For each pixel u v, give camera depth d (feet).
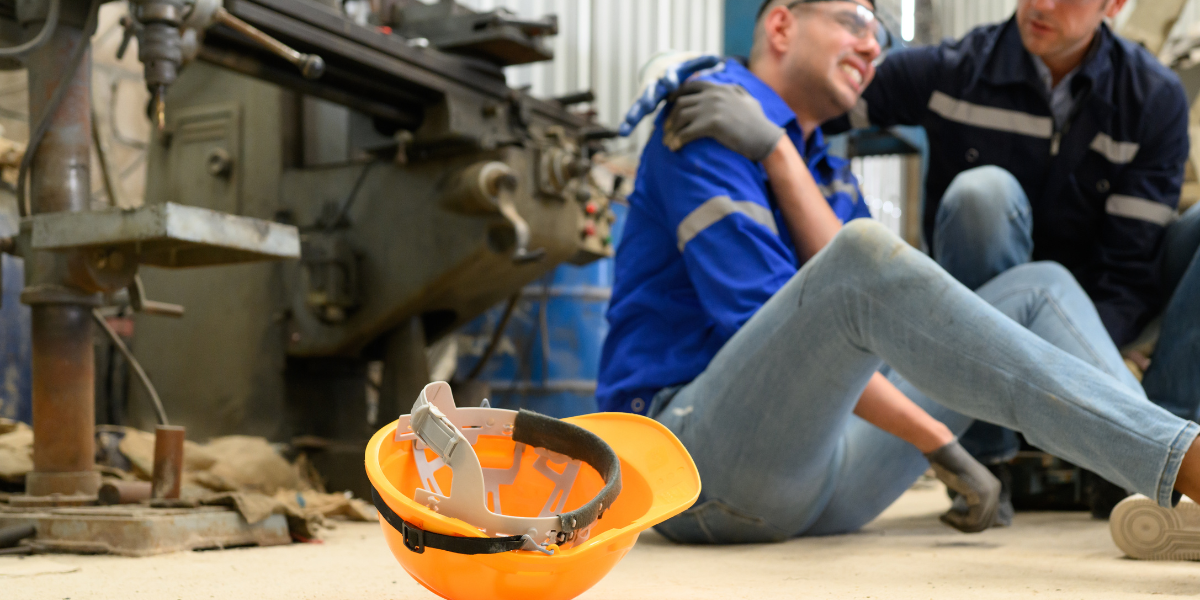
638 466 2.99
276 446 8.83
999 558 4.42
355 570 4.13
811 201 5.13
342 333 9.16
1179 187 7.22
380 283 9.08
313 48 7.17
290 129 9.71
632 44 15.65
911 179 23.56
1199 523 4.22
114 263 5.45
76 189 5.69
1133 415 3.25
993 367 3.47
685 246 4.89
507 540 2.44
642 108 5.15
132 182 10.98
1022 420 3.45
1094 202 7.28
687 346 5.02
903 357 3.74
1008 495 6.30
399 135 8.45
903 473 5.36
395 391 9.27
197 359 9.72
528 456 2.99
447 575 2.56
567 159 9.37
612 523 2.97
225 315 9.62
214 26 6.51
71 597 3.32
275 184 9.62
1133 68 7.04
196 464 7.67
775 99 5.34
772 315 4.29
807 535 5.53
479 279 9.16
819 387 4.23
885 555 4.57
